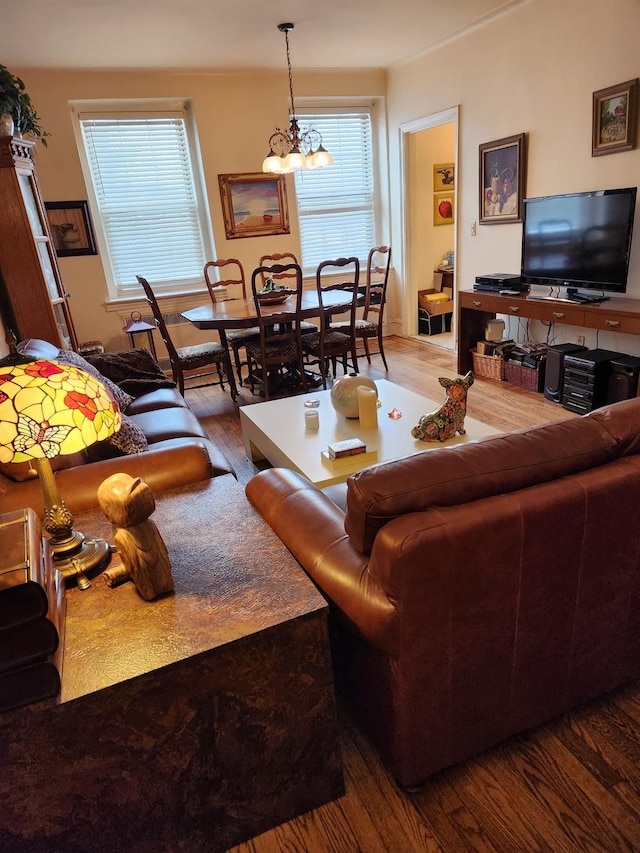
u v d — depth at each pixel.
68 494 1.68
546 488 1.15
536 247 3.88
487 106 4.38
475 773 1.39
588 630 1.36
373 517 1.10
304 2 3.48
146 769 1.09
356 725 1.56
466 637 1.19
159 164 5.08
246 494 1.65
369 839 1.26
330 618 1.41
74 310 4.97
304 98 5.33
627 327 3.16
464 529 1.06
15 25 3.42
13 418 1.09
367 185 6.02
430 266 6.04
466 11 3.94
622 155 3.43
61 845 1.08
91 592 1.24
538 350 4.07
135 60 4.38
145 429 2.58
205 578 1.27
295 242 5.65
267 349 4.25
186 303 5.36
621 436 1.25
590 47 3.47
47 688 0.96
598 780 1.35
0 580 0.91
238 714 1.14
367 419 2.55
